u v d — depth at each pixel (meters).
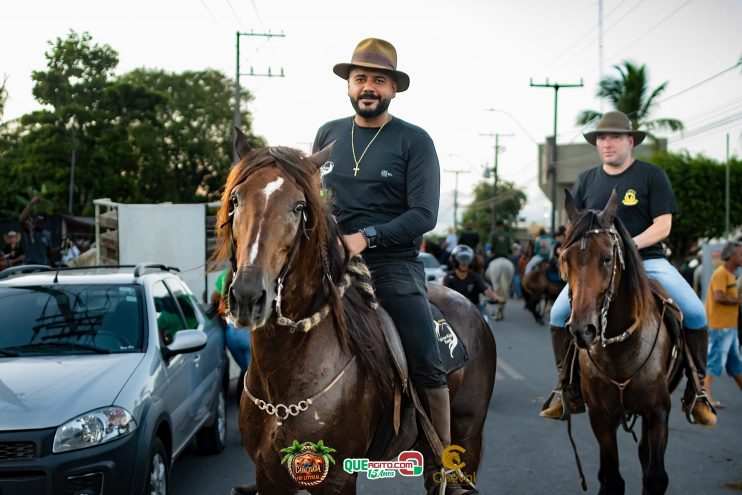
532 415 7.68
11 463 3.69
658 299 4.76
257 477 3.09
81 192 41.59
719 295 8.24
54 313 5.04
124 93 42.69
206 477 5.69
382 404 3.13
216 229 2.79
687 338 4.94
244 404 3.05
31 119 41.47
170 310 5.80
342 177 3.46
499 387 9.15
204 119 50.62
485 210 69.12
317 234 2.75
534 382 9.47
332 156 3.52
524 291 17.44
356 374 3.00
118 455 3.89
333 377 2.91
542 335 14.31
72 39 42.91
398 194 3.42
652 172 4.95
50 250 12.71
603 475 4.64
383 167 3.39
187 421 5.34
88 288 5.31
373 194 3.41
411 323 3.30
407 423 3.37
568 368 5.01
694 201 31.20
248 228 2.49
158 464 4.45
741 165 32.19
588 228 4.18
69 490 3.73
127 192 42.59
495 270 17.28
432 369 3.29
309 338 2.86
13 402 3.91
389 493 5.35
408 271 3.39
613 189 4.67
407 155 3.40
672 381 5.18
